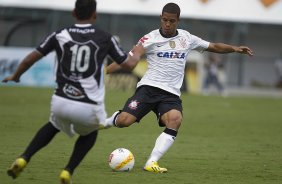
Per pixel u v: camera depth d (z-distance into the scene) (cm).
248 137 5162
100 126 2541
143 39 3356
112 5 12000
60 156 3703
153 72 3359
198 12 12125
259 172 3384
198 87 10175
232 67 13512
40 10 12712
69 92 2475
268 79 13950
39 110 6594
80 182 2884
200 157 3912
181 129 5569
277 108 8212
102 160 3619
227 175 3247
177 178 3086
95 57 2478
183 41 3362
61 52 2491
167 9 3288
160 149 3259
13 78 2544
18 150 3909
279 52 14800
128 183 2892
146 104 3325
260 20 12275
